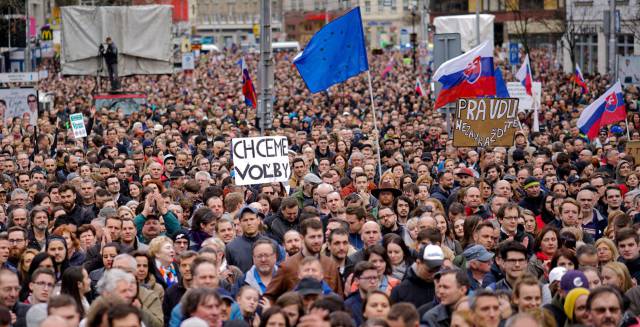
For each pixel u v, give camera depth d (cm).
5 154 3738
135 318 1422
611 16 7000
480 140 3344
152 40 7394
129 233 2247
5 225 2603
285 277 1867
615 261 1991
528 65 5338
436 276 1706
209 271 1680
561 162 3469
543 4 15288
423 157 3678
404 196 2505
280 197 2677
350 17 3438
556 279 1817
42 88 9700
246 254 2103
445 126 4919
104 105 6800
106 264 2017
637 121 5219
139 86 9869
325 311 1493
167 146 3962
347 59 3456
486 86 3794
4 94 5481
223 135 4309
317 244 1891
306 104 6931
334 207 2405
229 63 15612
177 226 2391
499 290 1639
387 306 1577
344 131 4259
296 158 3139
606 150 3841
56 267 2070
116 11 7306
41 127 4825
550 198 2631
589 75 9281
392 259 1966
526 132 5050
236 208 2478
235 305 1681
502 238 2300
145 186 2900
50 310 1493
